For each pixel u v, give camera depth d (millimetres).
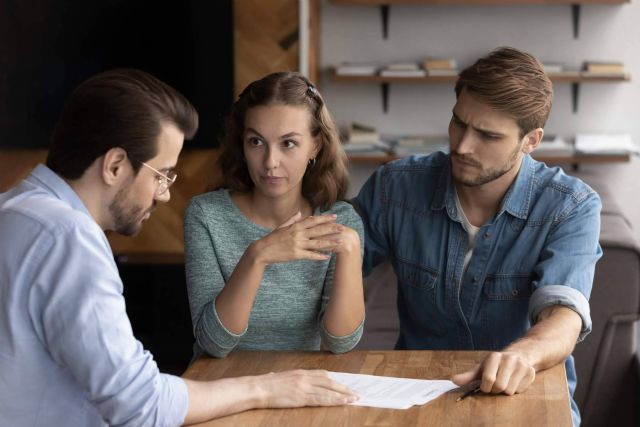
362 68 6234
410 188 2783
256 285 2309
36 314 1767
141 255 5547
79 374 1778
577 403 3740
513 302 2650
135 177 1855
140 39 5367
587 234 2551
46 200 1816
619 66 6172
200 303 2477
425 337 2822
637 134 6430
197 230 2557
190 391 1941
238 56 5527
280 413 1995
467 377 2088
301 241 2283
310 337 2572
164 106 1856
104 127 1812
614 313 3639
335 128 2578
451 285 2699
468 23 6383
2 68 5242
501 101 2418
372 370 2258
